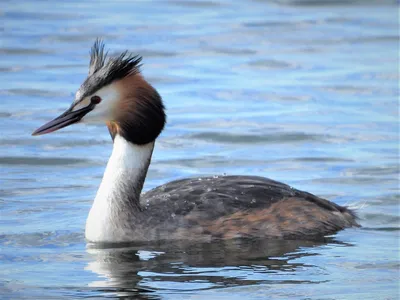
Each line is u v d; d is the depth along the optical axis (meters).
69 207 15.27
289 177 16.91
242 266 12.38
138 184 13.71
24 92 22.16
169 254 12.88
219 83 23.16
